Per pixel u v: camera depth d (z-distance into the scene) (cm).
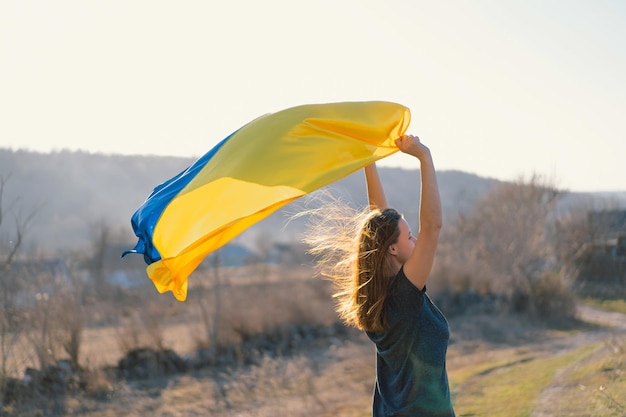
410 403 324
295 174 362
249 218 367
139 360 2042
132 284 4028
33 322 1781
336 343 2481
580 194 5331
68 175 10731
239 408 1564
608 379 1189
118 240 5044
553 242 4466
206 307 2492
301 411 1430
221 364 2172
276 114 378
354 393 1597
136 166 11650
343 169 365
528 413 1026
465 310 3262
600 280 4603
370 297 332
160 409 1609
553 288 3297
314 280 2806
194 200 366
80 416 1552
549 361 1739
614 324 3133
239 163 365
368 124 370
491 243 3528
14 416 1523
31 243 2038
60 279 1934
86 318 2211
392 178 8012
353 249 347
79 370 1884
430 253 322
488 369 1723
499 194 3809
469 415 1107
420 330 322
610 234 5344
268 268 4022
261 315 2438
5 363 1648
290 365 2056
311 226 382
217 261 2452
